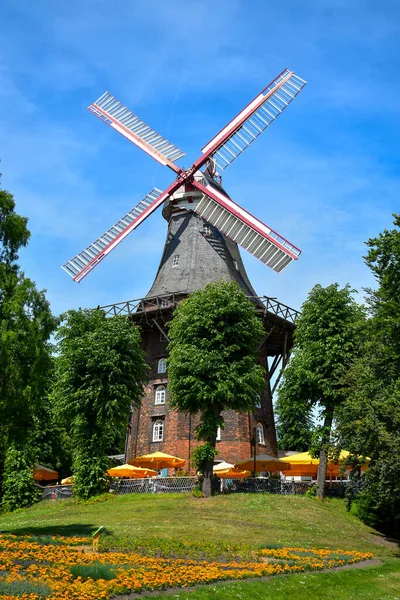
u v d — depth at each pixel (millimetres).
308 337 36594
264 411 45469
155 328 46375
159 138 50625
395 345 25203
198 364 32125
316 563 18641
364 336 33219
